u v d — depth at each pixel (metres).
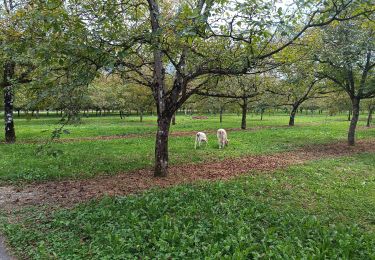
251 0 4.11
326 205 5.33
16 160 8.89
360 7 4.26
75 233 4.16
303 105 37.28
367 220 4.71
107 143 12.78
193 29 3.84
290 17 4.23
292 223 4.36
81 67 4.34
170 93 7.11
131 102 30.70
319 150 11.49
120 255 3.48
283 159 9.63
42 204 5.44
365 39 9.99
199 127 21.69
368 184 6.66
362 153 10.80
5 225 4.50
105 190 6.22
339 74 12.07
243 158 9.77
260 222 4.47
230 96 7.32
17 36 4.68
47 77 4.25
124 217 4.49
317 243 3.71
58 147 11.45
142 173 7.67
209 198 5.41
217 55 5.72
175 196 5.50
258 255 3.41
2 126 23.12
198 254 3.49
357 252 3.61
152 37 4.41
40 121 30.41
